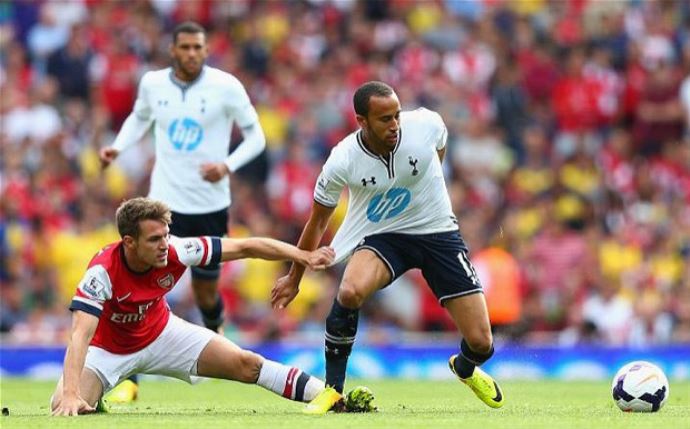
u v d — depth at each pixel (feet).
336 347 93.35
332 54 253.03
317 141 231.09
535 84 253.85
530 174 228.63
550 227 207.92
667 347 174.60
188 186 123.03
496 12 268.21
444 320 193.16
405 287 196.24
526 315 198.08
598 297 198.80
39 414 94.89
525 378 170.81
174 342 94.12
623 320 196.85
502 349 177.58
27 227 206.08
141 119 126.00
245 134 124.36
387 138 89.76
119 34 255.50
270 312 196.44
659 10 269.44
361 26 257.96
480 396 100.42
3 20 259.39
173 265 90.99
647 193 231.71
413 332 194.59
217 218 124.16
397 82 246.88
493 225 212.02
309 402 94.48
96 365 92.84
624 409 95.61
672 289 203.72
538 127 241.35
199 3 262.67
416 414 91.71
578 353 175.73
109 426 80.43
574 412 95.09
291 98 241.55
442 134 94.89
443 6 267.39
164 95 123.24
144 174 227.20
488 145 236.84
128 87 245.65
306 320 196.65
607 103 249.96
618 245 210.18
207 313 125.59
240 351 94.48
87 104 244.83
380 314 196.54
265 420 84.94
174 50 122.31
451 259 95.20
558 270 203.51
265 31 256.93
